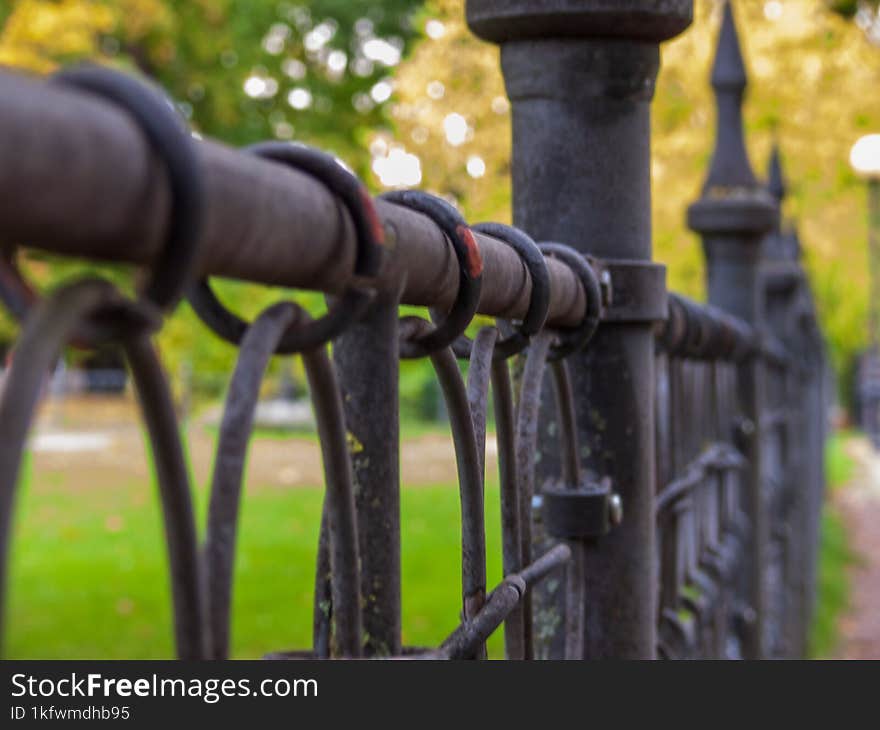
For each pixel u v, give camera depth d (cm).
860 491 1973
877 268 1555
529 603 163
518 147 212
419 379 2303
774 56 969
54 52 1112
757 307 471
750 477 467
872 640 904
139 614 846
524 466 161
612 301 207
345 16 2186
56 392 2488
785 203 794
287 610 834
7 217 54
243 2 2120
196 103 2156
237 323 84
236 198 69
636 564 214
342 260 83
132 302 63
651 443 216
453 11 686
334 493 96
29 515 1312
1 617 54
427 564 938
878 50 1005
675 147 904
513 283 133
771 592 610
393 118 695
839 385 3691
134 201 60
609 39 205
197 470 1432
